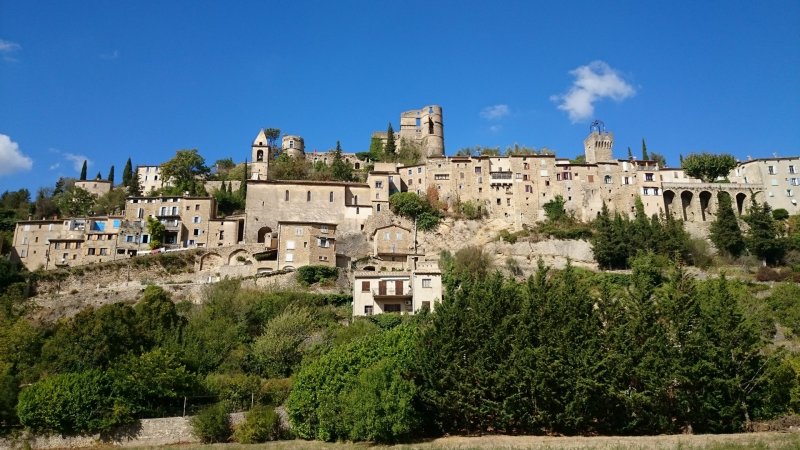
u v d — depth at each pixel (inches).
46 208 5511.8
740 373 1795.0
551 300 1916.8
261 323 2920.8
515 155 5157.5
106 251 4530.0
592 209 4965.6
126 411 1887.3
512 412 1784.0
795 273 3693.4
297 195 4813.0
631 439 1663.4
